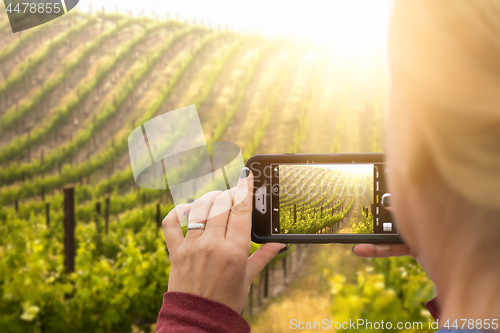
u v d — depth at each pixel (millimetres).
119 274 5418
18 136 14977
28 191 13516
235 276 666
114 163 14781
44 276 5328
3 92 15648
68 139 15367
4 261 5504
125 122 16109
